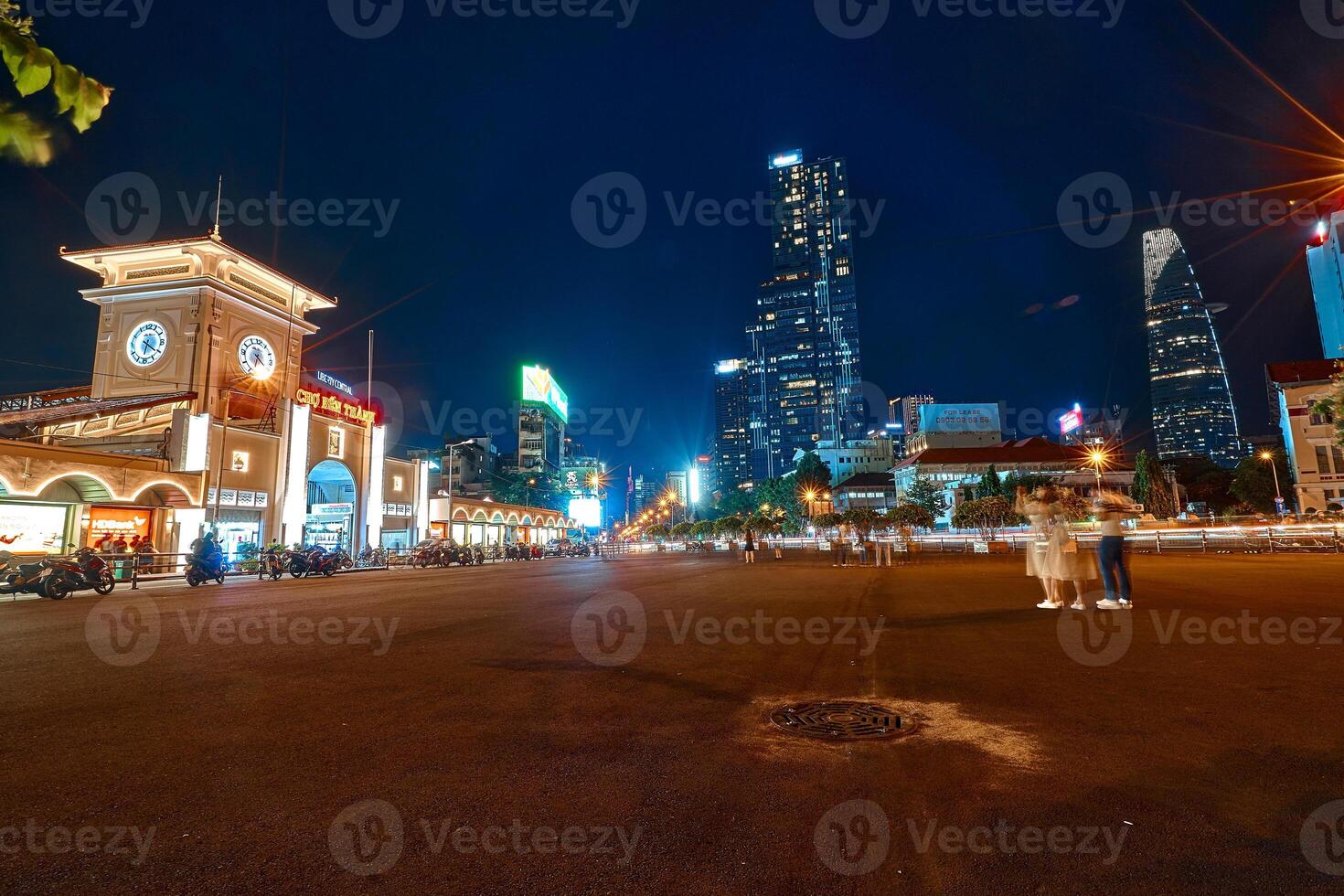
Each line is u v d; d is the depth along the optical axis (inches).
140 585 802.8
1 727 173.6
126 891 94.7
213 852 106.1
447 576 927.7
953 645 287.9
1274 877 96.6
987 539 1454.2
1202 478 3292.3
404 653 280.8
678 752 153.3
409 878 98.6
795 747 156.6
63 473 936.9
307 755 151.7
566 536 2851.9
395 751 154.6
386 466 1863.9
